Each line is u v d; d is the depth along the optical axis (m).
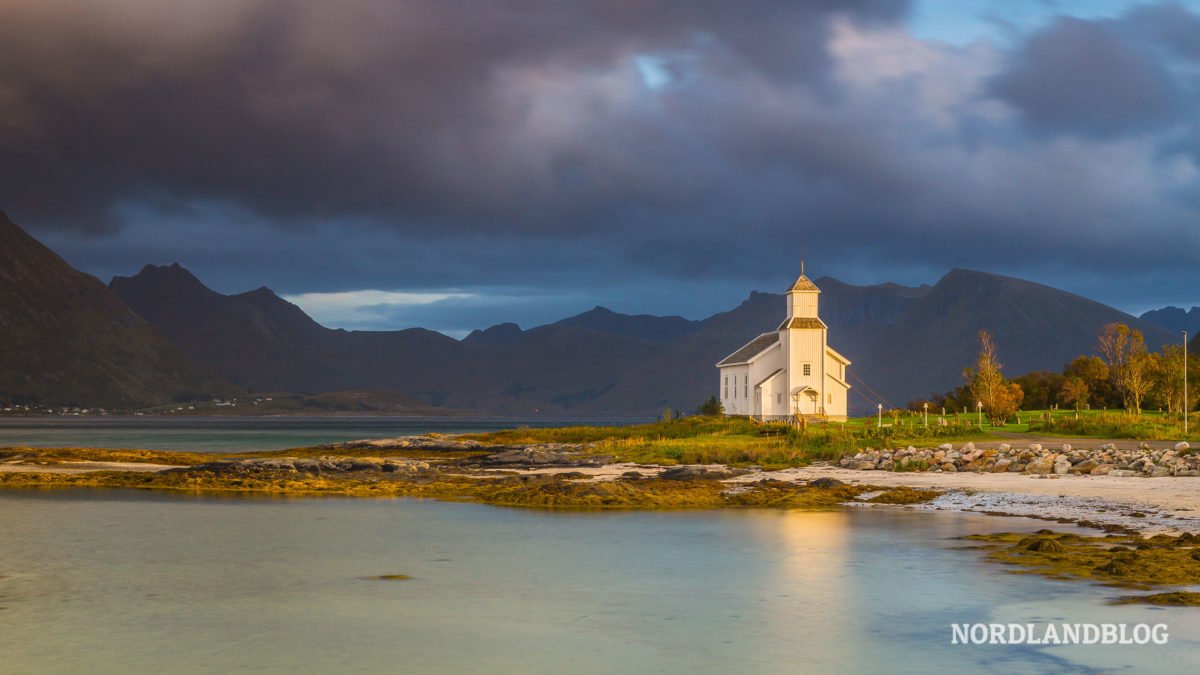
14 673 21.52
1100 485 52.12
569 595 28.92
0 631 25.03
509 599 28.52
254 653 23.02
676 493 53.25
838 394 112.56
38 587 30.41
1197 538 33.62
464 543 38.88
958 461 64.00
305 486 60.75
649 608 27.17
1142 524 38.62
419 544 38.66
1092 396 117.00
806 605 27.17
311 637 24.36
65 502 54.03
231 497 56.53
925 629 24.36
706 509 49.16
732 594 28.80
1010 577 29.53
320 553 36.53
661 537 40.03
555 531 42.00
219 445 154.88
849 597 27.97
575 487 53.06
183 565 34.19
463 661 22.31
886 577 30.58
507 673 21.45
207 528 43.41
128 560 35.12
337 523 45.06
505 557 35.53
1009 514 43.75
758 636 24.06
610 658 22.42
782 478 60.38
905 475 60.88
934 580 29.89
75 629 25.22
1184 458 57.41
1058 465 58.97
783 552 35.72
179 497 56.66
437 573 32.53
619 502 51.16
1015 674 20.77
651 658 22.38
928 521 42.97
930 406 121.50
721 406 127.06
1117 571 29.31
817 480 55.97
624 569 32.97
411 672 21.55
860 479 59.25
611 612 26.77
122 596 29.06
